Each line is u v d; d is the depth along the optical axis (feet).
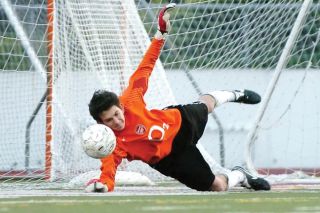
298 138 139.85
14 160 124.67
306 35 117.50
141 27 110.73
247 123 140.05
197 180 81.25
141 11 120.98
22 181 112.27
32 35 124.57
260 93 129.70
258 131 106.11
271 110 136.46
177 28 124.06
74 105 110.11
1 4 116.47
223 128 139.54
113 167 78.54
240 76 127.24
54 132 110.32
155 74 110.22
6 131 125.70
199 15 122.01
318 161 139.85
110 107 75.87
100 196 75.15
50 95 110.11
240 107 140.26
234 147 140.26
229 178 83.66
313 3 119.96
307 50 132.77
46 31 116.98
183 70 124.98
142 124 78.54
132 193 80.79
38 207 60.75
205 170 81.46
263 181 85.71
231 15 121.49
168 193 81.51
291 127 139.44
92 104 76.28
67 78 109.91
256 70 128.77
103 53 108.99
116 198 71.92
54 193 82.17
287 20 114.32
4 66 118.21
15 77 126.52
